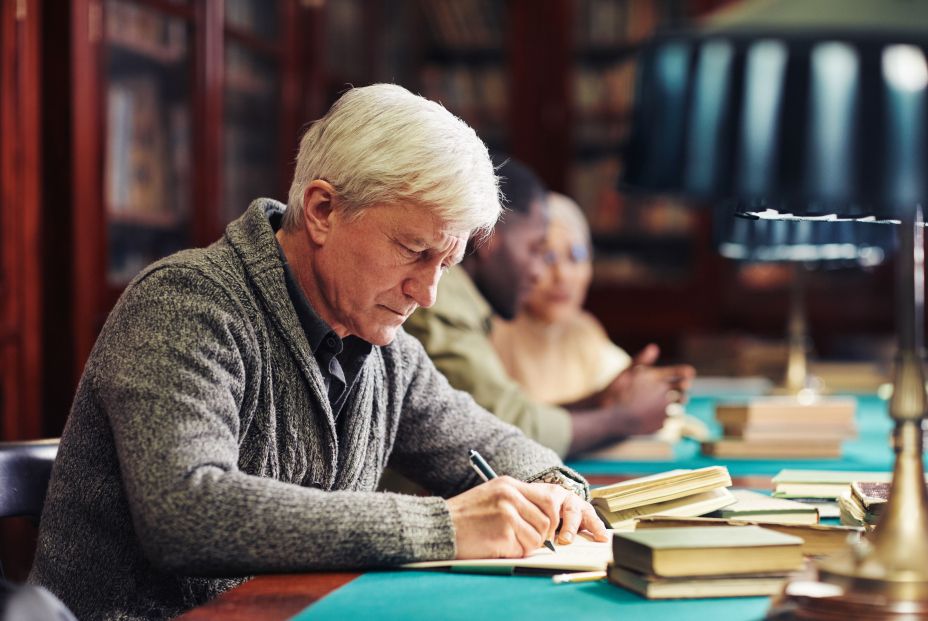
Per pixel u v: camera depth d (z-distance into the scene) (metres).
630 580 1.18
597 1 5.69
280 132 4.38
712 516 1.48
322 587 1.19
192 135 3.67
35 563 1.41
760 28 0.96
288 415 1.45
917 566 1.00
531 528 1.32
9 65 2.91
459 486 1.68
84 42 3.07
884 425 3.07
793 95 0.94
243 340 1.39
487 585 1.21
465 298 2.44
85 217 3.09
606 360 3.14
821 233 2.85
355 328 1.46
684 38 1.01
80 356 3.07
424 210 1.35
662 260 5.69
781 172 0.94
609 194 5.71
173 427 1.25
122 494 1.37
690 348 4.91
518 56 5.72
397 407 1.66
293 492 1.25
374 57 5.33
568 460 2.38
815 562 1.09
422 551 1.27
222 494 1.21
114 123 3.23
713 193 0.96
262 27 4.20
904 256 1.08
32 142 2.97
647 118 1.03
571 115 5.71
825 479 1.65
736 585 1.14
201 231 3.71
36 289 3.00
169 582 1.40
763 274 5.59
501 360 3.03
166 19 3.50
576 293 3.10
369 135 1.36
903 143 0.92
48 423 3.08
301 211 1.45
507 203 2.64
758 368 4.68
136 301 1.36
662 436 2.53
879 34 0.93
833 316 5.53
